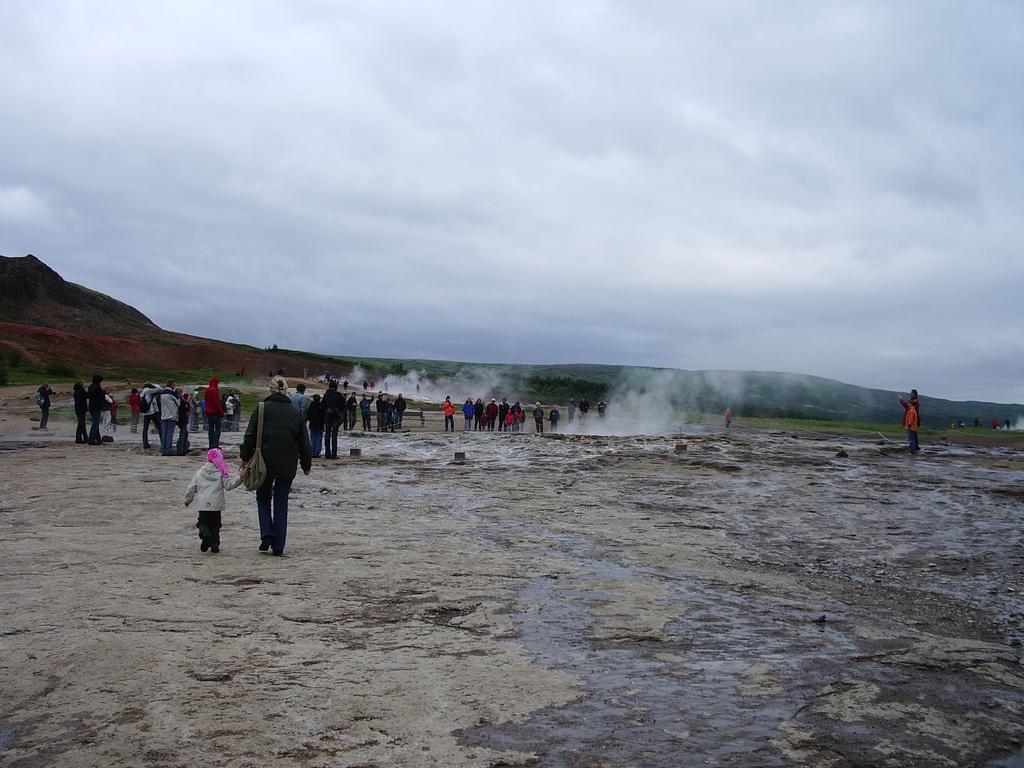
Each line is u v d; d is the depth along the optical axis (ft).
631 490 58.08
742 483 62.64
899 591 31.53
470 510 47.52
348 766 13.80
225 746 14.48
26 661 18.54
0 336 268.21
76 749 14.32
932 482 65.36
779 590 29.86
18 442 94.53
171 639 20.34
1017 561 37.11
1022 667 20.94
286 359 319.06
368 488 56.75
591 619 23.88
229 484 32.32
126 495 48.24
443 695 17.11
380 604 24.73
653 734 15.44
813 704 17.30
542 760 14.19
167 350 307.17
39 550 31.83
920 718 16.79
